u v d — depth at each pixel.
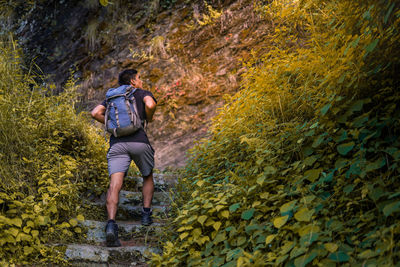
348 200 1.84
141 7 7.72
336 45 2.22
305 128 2.27
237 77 5.84
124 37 7.56
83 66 7.68
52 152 3.20
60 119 3.50
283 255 1.70
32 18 8.89
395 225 1.52
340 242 1.66
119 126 2.83
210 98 5.98
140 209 3.42
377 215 1.71
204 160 3.31
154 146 5.84
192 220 2.23
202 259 2.09
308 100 2.33
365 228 1.68
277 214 2.03
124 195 3.62
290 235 1.82
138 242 2.80
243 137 2.58
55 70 7.93
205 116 5.84
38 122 3.28
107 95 2.99
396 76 1.99
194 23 6.88
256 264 1.70
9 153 2.83
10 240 2.15
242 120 2.87
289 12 3.12
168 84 6.43
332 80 2.08
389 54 1.89
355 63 2.00
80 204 3.03
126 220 3.30
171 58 6.74
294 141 2.29
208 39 6.55
